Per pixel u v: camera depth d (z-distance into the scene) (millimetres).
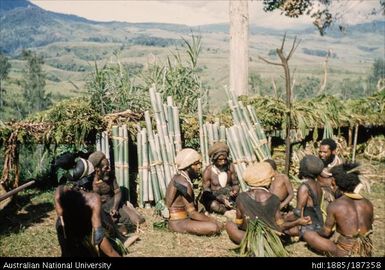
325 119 9148
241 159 7777
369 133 10836
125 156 7305
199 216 6062
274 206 5234
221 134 8164
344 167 5031
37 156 8695
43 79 75625
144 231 6195
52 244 5676
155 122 7914
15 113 69875
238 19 11445
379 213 7121
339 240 5020
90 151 8047
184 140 8438
